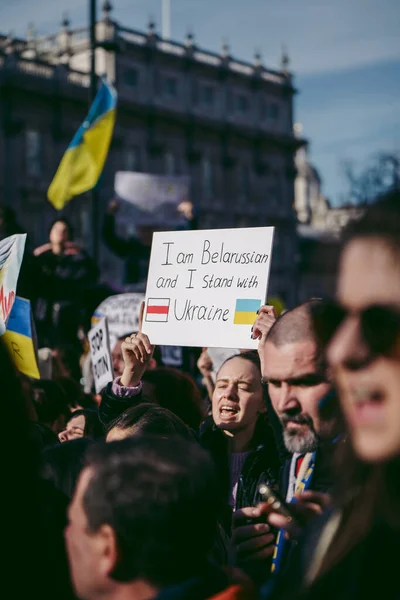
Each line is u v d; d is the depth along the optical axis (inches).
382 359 46.3
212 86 2338.8
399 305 45.4
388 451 46.6
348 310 47.6
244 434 138.3
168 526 66.7
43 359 310.5
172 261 150.5
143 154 2128.4
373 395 46.9
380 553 46.9
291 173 2534.5
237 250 144.6
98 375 230.5
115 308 291.0
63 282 358.9
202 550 69.7
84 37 2089.1
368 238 46.4
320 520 59.0
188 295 147.6
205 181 2303.2
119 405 141.9
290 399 83.7
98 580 68.3
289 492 90.1
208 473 70.6
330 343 49.0
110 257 1918.1
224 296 144.2
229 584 70.1
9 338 192.2
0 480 63.1
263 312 131.1
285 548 84.0
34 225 1852.9
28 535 63.9
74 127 1930.4
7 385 65.2
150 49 2138.3
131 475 68.3
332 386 80.5
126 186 506.6
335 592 48.7
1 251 182.5
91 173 499.2
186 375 176.4
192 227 469.4
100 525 67.6
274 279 2432.3
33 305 355.3
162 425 120.0
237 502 124.3
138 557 67.2
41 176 1868.8
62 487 118.9
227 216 2347.4
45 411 201.5
